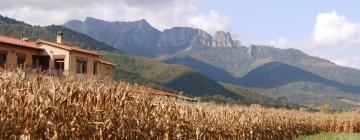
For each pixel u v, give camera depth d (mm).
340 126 58469
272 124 36938
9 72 11891
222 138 25781
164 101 18844
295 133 44688
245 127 29984
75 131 12664
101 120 13812
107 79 15422
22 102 11227
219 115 26094
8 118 11039
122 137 14680
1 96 10977
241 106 33031
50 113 11641
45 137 11469
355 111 67375
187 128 20219
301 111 51031
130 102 15461
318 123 54000
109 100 14375
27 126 11180
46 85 12070
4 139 10891
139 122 15992
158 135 17469
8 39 49938
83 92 13281
